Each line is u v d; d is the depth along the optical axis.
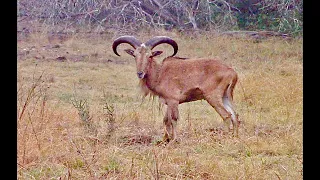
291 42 71.94
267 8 80.44
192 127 35.12
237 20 81.88
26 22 77.19
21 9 78.50
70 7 79.12
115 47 35.31
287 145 30.42
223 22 78.00
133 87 52.38
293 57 64.50
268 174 25.91
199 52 67.12
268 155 29.67
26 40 72.81
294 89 44.47
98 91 50.12
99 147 28.47
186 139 31.88
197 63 34.50
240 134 33.56
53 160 26.77
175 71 34.31
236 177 25.34
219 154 29.44
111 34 75.25
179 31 76.75
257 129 34.69
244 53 66.00
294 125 35.59
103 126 34.19
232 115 34.22
